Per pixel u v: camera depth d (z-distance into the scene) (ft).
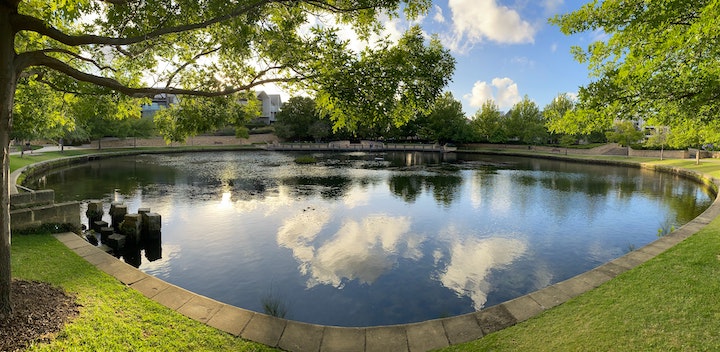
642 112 29.96
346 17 23.76
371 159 171.22
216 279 36.40
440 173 118.73
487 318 22.03
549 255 43.52
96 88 26.89
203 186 87.61
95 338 17.44
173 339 18.89
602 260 42.11
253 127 270.05
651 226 55.98
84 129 152.35
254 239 48.21
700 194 82.17
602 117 30.14
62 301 20.29
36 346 15.96
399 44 21.16
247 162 146.82
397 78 20.13
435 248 45.50
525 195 80.18
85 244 33.83
